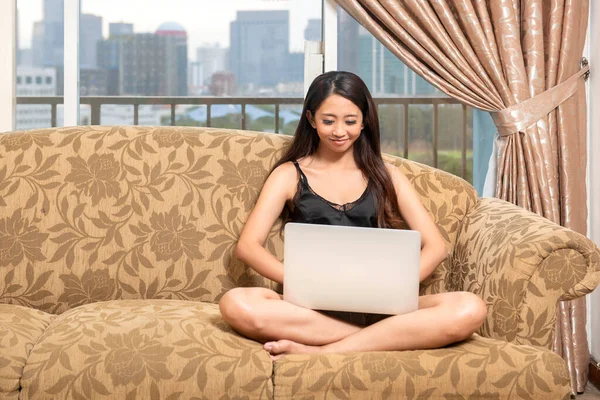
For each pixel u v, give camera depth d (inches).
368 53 126.3
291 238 78.6
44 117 128.8
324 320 80.0
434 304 80.4
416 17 116.2
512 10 115.8
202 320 82.5
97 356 74.6
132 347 75.4
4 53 124.0
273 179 95.0
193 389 73.1
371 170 95.2
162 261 97.7
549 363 74.0
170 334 77.7
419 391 72.7
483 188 126.7
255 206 94.2
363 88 93.1
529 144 116.0
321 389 72.8
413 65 117.2
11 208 97.7
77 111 127.4
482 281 85.2
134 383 73.1
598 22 119.4
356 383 72.7
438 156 129.1
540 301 79.7
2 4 123.4
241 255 90.7
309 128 97.4
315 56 126.7
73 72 126.1
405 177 97.2
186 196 99.7
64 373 73.7
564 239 79.7
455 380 72.9
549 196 116.0
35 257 96.6
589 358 122.9
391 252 76.7
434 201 101.0
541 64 116.7
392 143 128.7
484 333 83.2
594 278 79.9
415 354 74.9
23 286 96.0
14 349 76.3
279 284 98.3
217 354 75.0
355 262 77.3
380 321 78.3
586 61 120.6
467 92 116.9
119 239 97.7
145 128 104.2
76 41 125.7
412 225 93.6
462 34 116.0
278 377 73.5
